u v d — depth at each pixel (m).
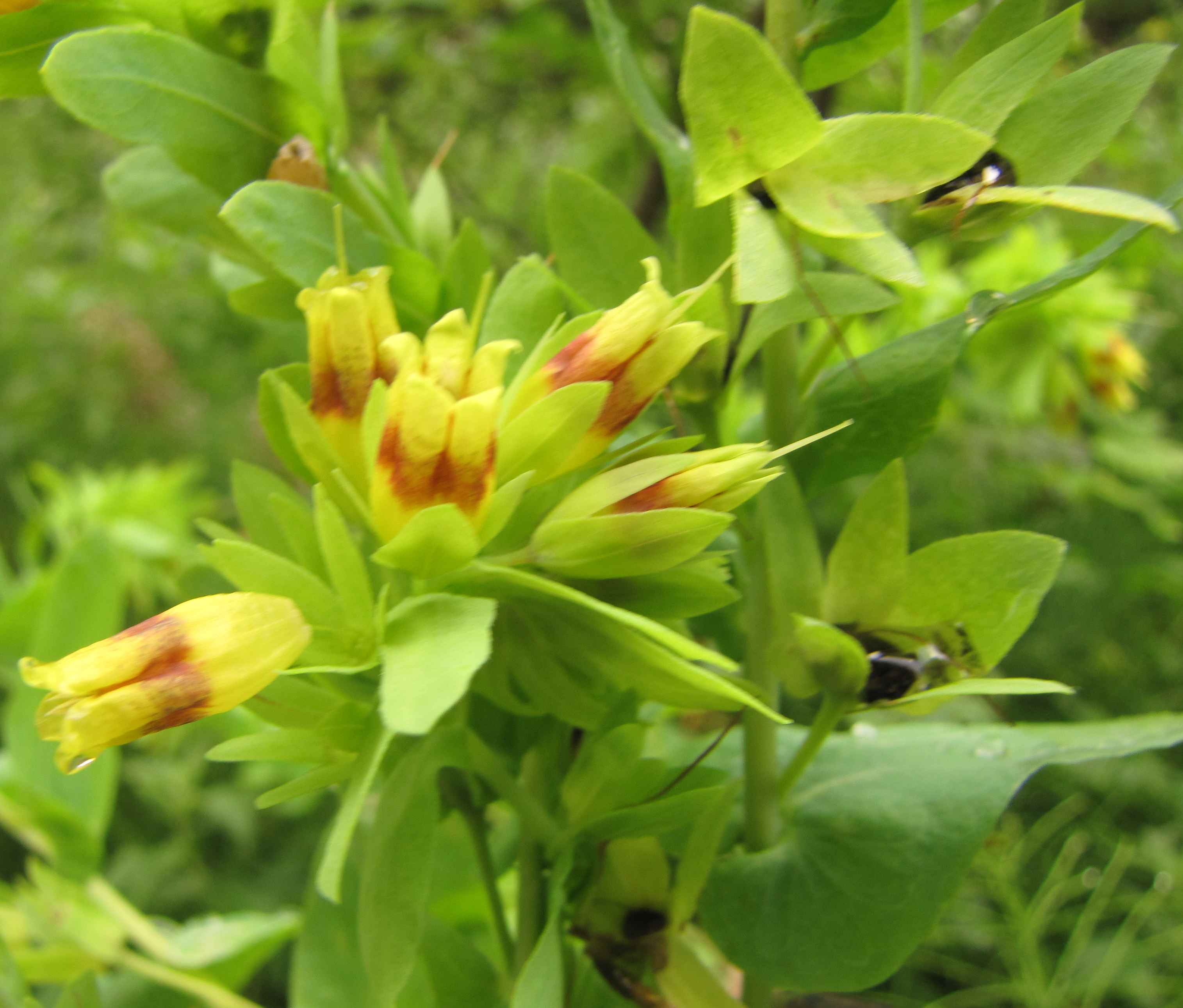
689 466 0.06
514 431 0.06
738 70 0.06
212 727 0.13
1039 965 0.14
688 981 0.07
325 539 0.06
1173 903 0.20
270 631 0.06
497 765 0.07
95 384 0.43
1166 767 0.29
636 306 0.06
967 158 0.06
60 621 0.10
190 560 0.18
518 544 0.07
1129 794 0.27
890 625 0.07
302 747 0.06
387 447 0.06
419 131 0.33
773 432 0.08
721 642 0.08
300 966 0.08
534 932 0.07
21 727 0.10
